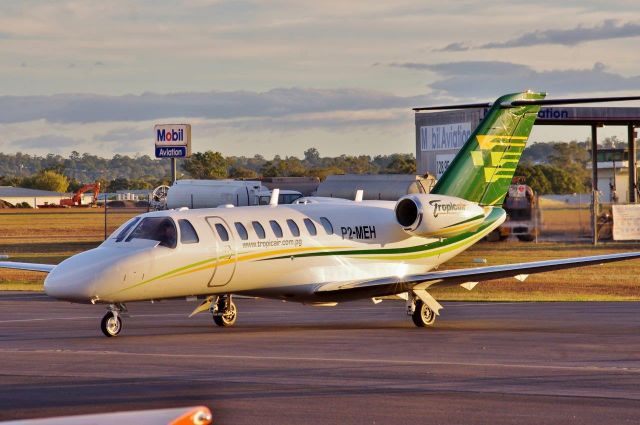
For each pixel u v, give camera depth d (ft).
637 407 116.37
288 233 215.31
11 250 539.29
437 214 227.81
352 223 227.20
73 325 221.46
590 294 314.55
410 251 236.02
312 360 157.89
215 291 206.28
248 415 112.98
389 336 194.39
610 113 550.77
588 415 111.75
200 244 200.13
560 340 184.96
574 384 132.77
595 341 183.11
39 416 113.80
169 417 50.78
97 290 187.32
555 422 108.17
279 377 140.36
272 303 283.18
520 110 245.24
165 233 197.16
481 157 241.76
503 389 128.98
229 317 219.41
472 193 241.76
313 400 122.01
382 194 541.75
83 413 115.55
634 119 556.10
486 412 113.80
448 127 551.18
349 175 561.84
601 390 128.06
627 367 148.36
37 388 132.46
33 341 188.44
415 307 215.92
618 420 109.09
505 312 250.98
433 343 180.96
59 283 187.83
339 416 112.16
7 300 292.81
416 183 526.57
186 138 464.24
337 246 222.89
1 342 187.01
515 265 217.15
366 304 279.49
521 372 143.54
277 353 167.32
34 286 349.61
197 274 200.03
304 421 109.50
